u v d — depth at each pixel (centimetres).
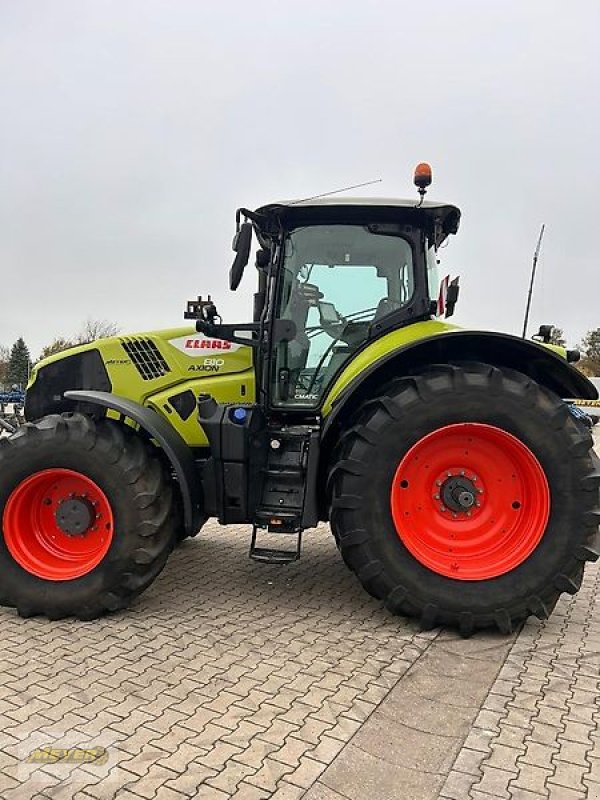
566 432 356
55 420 390
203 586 443
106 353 455
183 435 442
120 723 261
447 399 358
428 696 286
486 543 372
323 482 392
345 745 247
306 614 388
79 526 391
